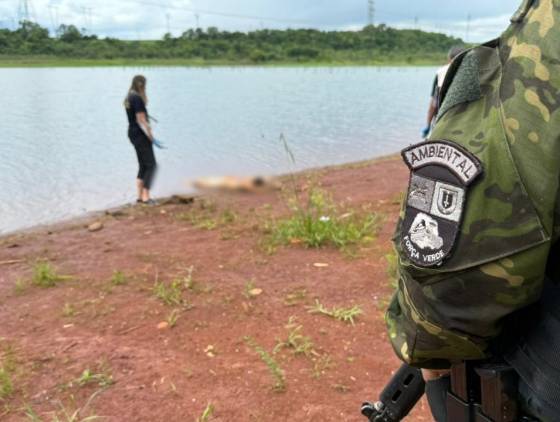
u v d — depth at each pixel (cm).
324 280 459
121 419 281
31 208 788
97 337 370
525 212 95
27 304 432
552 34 96
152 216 720
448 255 100
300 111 2075
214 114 1948
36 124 1677
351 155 1234
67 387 311
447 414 122
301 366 328
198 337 366
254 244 565
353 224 596
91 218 728
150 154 779
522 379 106
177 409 289
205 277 473
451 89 107
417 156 106
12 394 305
